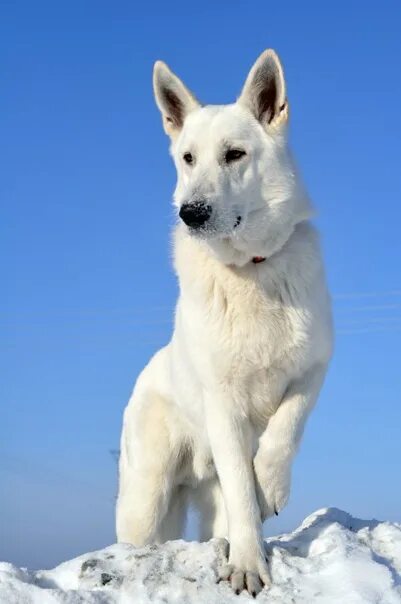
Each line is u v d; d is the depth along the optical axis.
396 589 1.58
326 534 1.78
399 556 1.73
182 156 1.98
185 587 1.62
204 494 2.21
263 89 1.95
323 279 1.90
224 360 1.85
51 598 1.56
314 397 1.89
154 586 1.61
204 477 2.17
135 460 2.17
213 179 1.87
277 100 1.93
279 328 1.84
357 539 1.78
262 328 1.84
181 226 1.94
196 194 1.84
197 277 1.88
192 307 1.88
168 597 1.60
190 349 1.89
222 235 1.83
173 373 2.05
